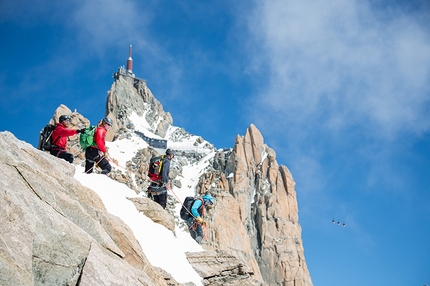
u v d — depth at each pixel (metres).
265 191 102.88
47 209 8.69
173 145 128.00
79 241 8.75
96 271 8.55
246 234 90.31
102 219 11.47
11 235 7.44
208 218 84.94
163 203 18.70
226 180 100.81
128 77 152.12
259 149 111.50
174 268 14.23
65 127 16.78
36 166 10.66
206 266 15.82
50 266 7.96
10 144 10.44
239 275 16.81
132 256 11.47
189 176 107.62
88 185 14.48
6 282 6.89
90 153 17.14
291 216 101.62
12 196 7.88
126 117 134.38
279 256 92.31
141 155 93.44
